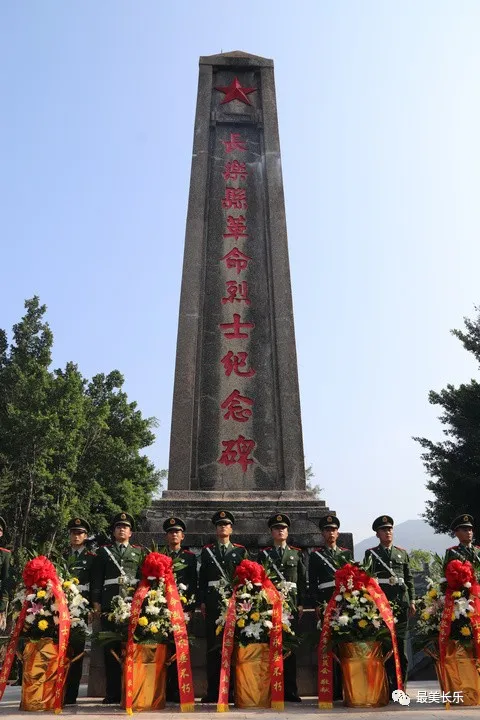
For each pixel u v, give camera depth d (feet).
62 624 20.48
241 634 20.68
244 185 38.40
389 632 21.09
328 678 20.57
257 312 35.29
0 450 90.94
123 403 111.45
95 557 23.85
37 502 91.45
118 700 22.17
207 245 36.60
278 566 23.61
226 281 35.86
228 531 24.40
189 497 30.53
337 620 20.90
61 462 93.91
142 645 20.35
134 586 21.62
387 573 24.26
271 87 41.14
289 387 33.53
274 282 35.76
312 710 19.84
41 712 19.76
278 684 20.08
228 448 32.42
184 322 34.58
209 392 33.47
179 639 20.57
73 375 98.94
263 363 34.22
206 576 23.63
